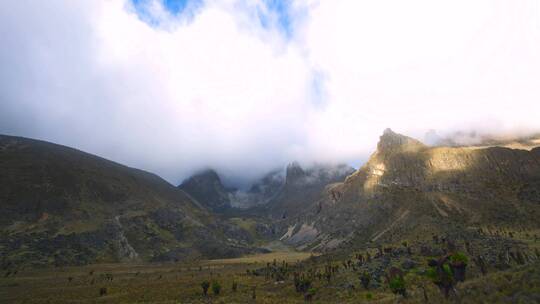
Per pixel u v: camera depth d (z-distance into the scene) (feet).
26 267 417.90
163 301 207.00
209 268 463.01
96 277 347.77
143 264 516.32
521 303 80.59
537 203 542.98
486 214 558.97
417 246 340.80
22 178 606.14
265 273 369.71
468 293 104.99
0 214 509.76
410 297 139.74
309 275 293.43
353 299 183.21
